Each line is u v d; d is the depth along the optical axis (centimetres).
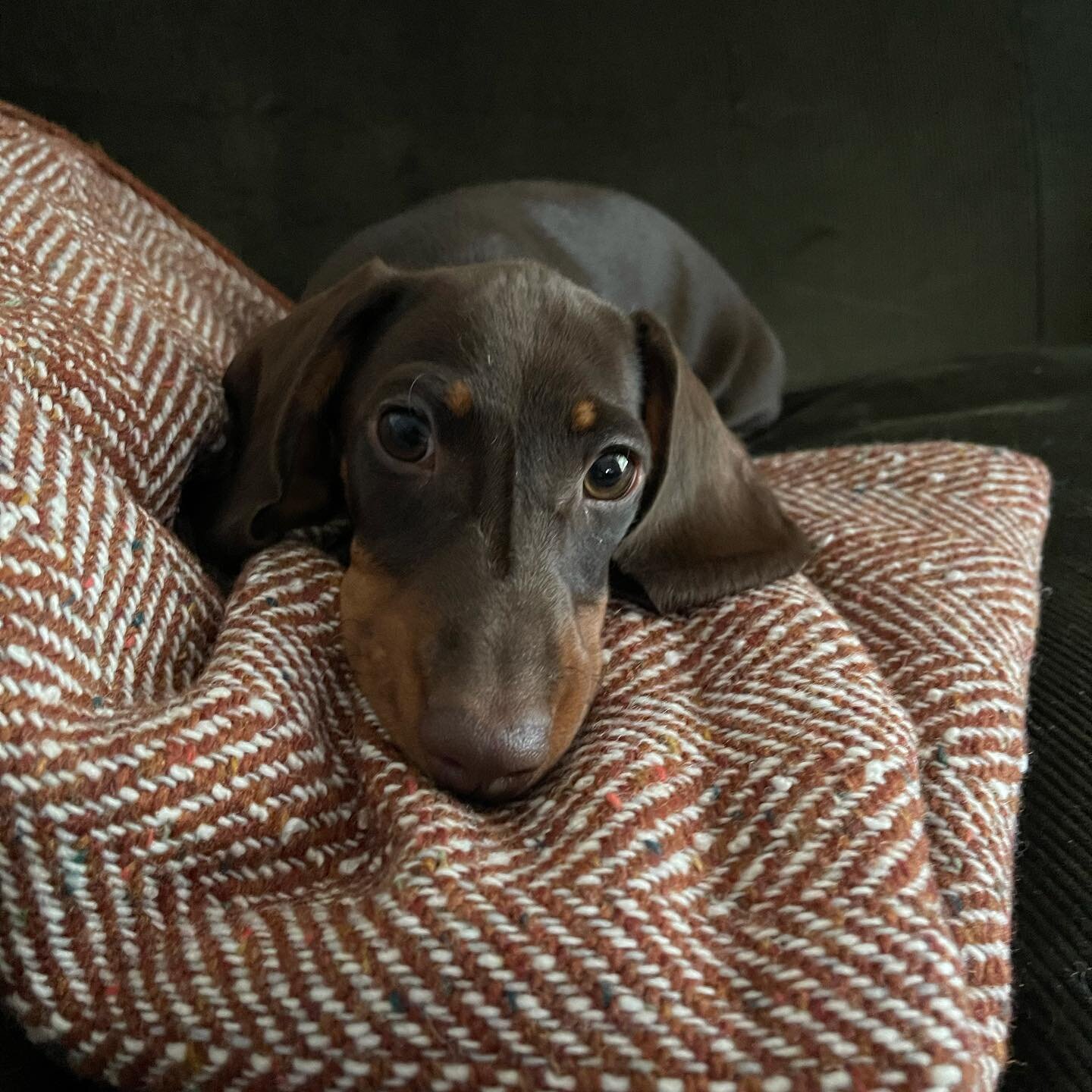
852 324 53
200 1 40
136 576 20
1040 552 29
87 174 30
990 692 22
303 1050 15
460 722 18
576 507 23
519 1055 14
